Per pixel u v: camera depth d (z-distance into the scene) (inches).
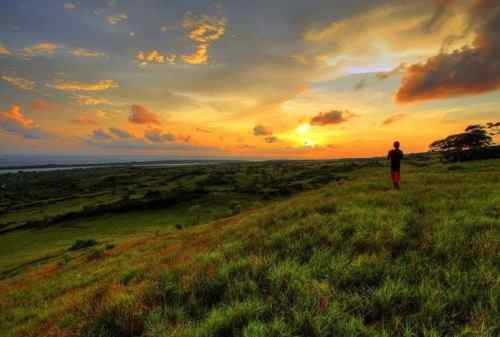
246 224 420.8
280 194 3034.0
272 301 150.8
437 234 219.1
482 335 112.9
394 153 548.1
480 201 326.6
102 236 1909.4
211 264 226.7
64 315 217.8
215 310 146.9
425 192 439.2
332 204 399.5
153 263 329.1
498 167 1051.3
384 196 425.4
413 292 147.4
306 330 125.8
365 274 170.9
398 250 209.6
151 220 2372.0
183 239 616.4
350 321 125.0
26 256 1549.0
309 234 253.8
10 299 479.2
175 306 166.2
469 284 149.4
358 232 238.7
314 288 155.1
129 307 172.6
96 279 405.1
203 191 3538.4
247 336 120.3
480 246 193.2
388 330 122.8
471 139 2903.5
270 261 203.0
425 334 116.3
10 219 3093.0
